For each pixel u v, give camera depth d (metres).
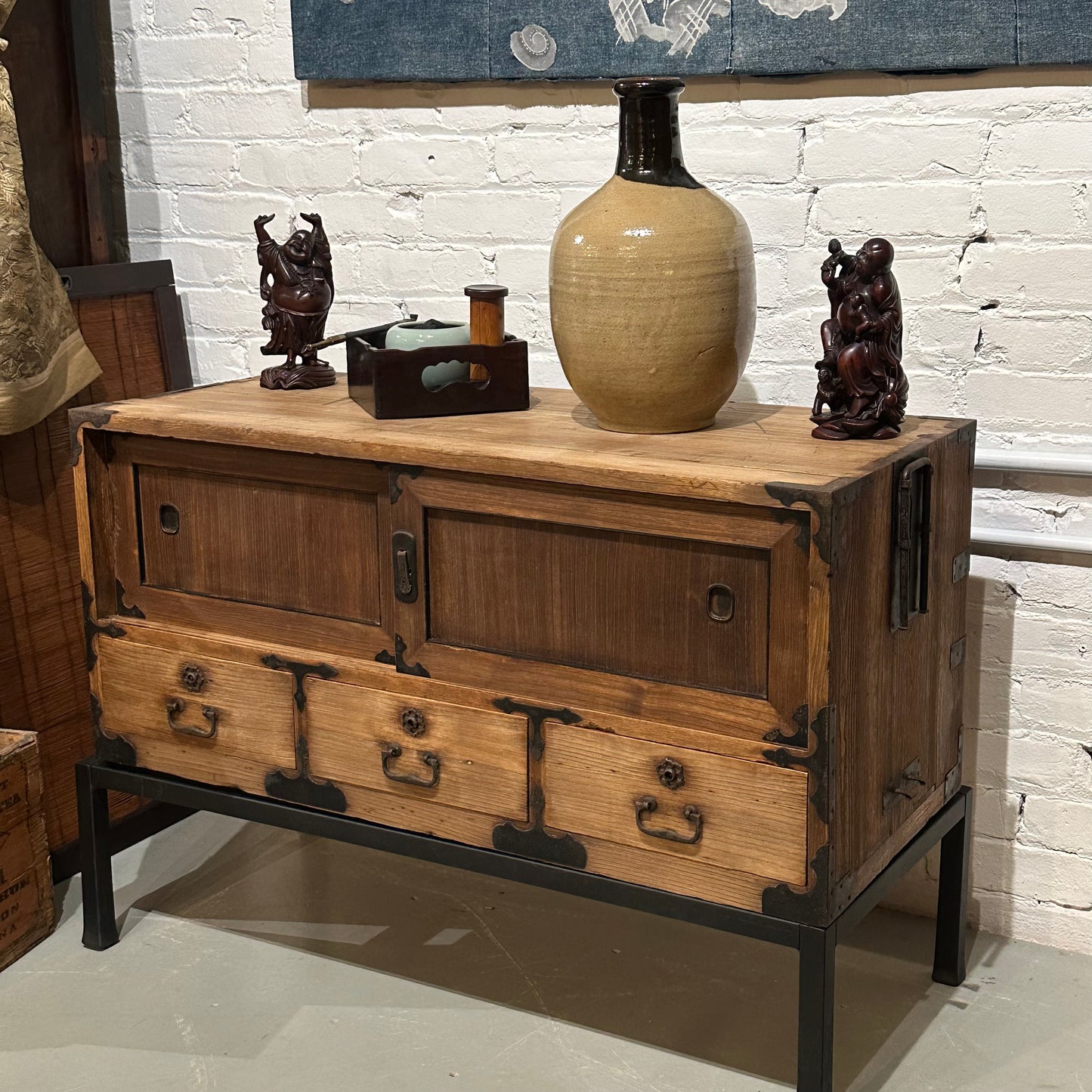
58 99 2.52
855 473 1.59
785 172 2.13
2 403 2.24
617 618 1.71
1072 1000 2.05
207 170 2.60
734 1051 1.94
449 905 2.36
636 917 2.32
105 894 2.21
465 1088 1.87
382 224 2.46
